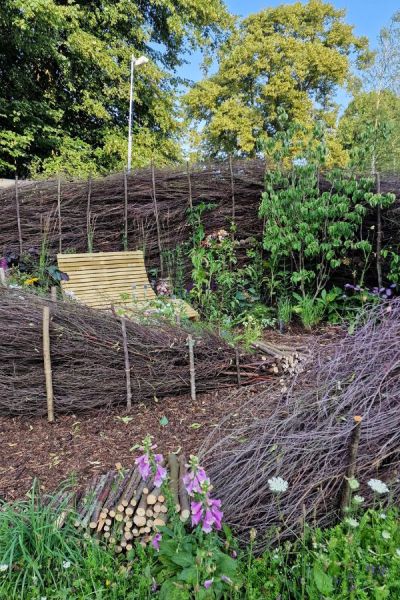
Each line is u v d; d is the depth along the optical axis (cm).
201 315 412
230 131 1766
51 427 233
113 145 1098
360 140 440
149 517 154
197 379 268
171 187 497
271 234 421
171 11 1138
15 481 183
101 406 250
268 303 448
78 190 493
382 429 166
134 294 401
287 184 430
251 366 279
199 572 124
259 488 158
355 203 412
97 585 136
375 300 373
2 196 478
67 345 242
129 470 179
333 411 182
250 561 134
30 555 141
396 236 414
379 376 189
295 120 416
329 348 254
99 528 153
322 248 398
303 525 144
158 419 239
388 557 129
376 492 151
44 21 848
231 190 481
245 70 1708
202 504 129
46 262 465
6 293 269
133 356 253
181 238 499
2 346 240
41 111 988
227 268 468
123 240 501
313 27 1789
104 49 1049
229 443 190
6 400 239
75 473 188
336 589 124
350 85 1717
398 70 1468
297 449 164
